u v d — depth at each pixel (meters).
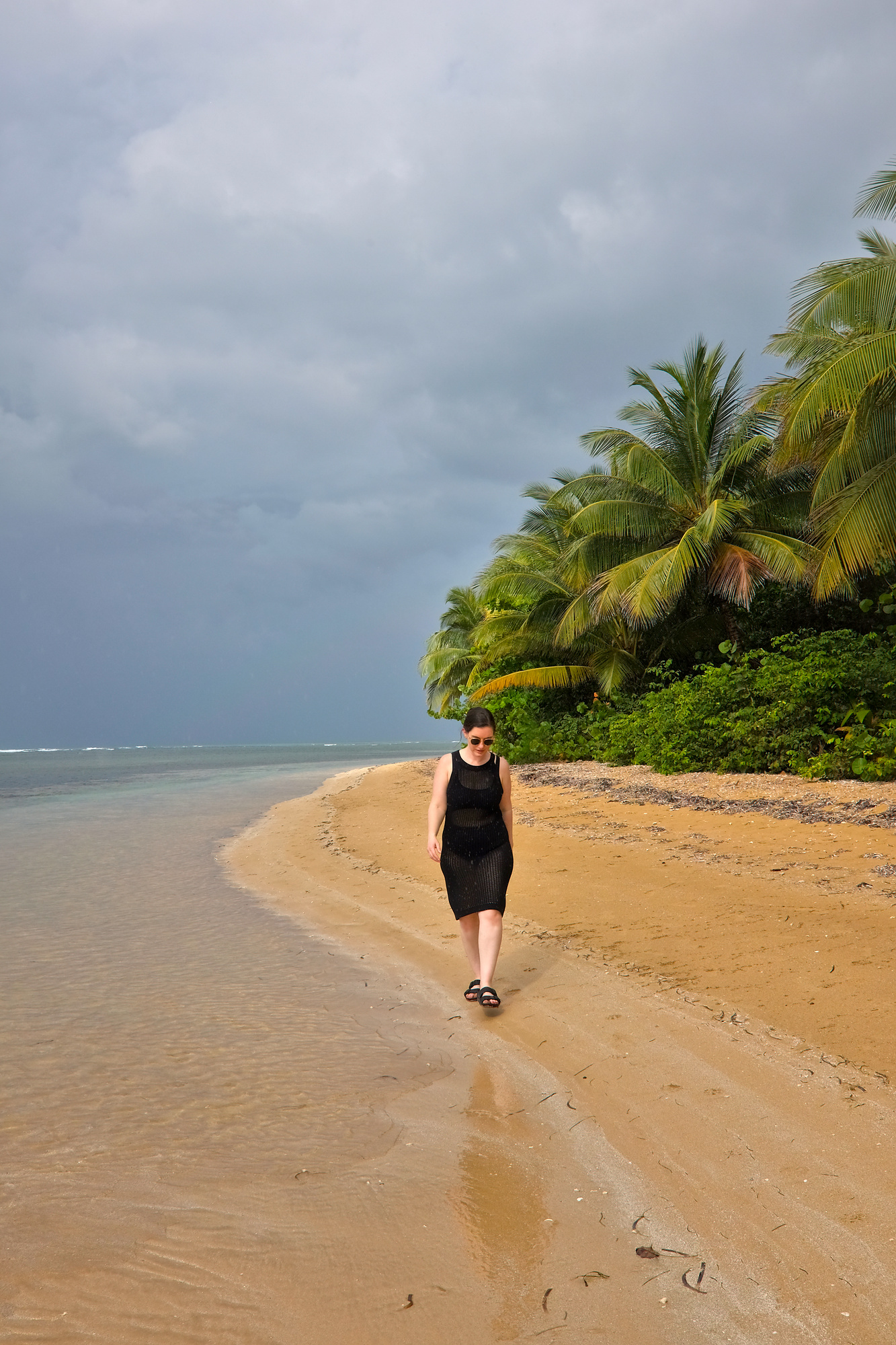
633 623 18.41
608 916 6.30
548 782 15.59
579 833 10.03
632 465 19.88
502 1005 4.69
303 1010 4.71
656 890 6.95
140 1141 3.16
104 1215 2.66
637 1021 4.27
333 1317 2.16
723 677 15.04
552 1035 4.20
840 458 13.48
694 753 14.92
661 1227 2.56
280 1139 3.18
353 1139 3.18
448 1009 4.71
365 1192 2.79
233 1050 4.11
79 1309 2.19
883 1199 2.62
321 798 19.08
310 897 7.97
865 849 7.83
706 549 18.14
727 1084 3.50
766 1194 2.70
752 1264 2.36
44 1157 3.04
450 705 34.72
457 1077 3.77
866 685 13.19
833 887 6.55
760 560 17.69
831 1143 2.98
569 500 23.77
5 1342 2.05
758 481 19.23
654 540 20.00
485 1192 2.78
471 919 4.83
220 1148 3.11
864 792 10.89
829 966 4.77
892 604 15.62
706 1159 2.94
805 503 18.47
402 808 15.38
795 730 13.30
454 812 4.81
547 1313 2.16
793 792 11.52
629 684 21.67
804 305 13.06
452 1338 2.07
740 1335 2.07
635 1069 3.72
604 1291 2.25
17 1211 2.68
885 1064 3.55
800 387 13.96
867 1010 4.11
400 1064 3.93
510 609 24.92
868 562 13.23
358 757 83.12
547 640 22.53
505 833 4.86
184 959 5.81
